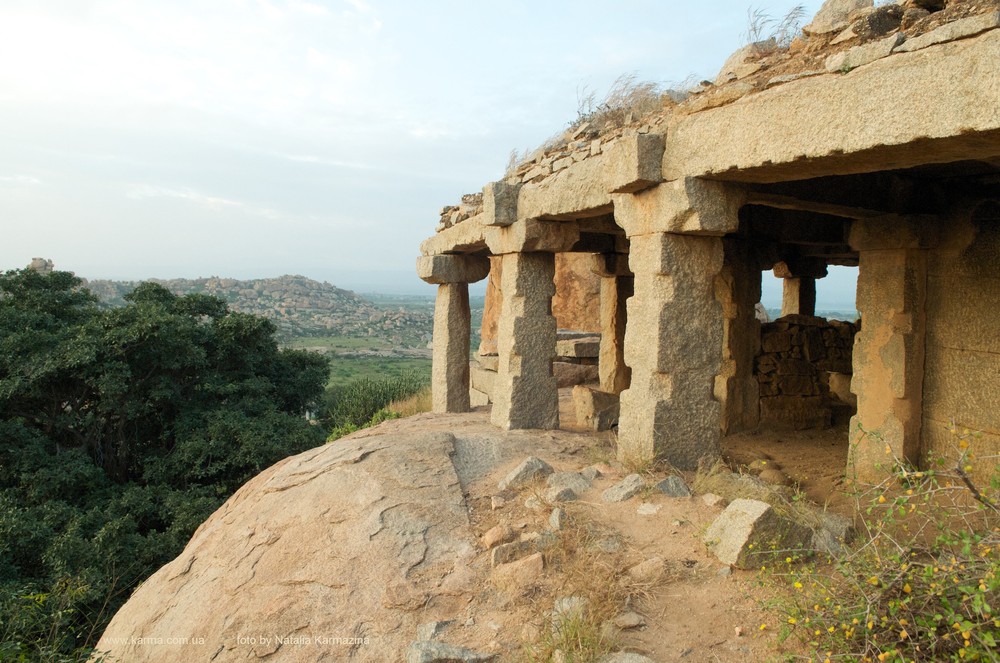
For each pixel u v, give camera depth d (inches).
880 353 246.2
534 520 194.4
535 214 287.7
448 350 409.7
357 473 228.2
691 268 221.1
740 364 348.2
